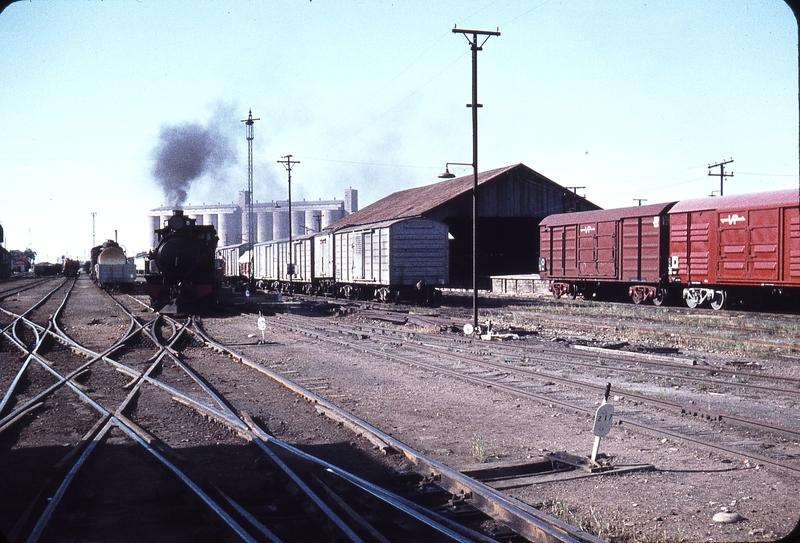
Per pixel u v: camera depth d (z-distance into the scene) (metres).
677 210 27.91
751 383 11.40
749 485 6.39
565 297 37.59
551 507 5.84
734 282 25.41
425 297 32.12
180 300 28.05
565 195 49.78
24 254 154.88
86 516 5.66
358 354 15.80
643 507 5.85
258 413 9.74
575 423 8.91
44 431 8.84
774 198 23.61
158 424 9.23
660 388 11.22
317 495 5.95
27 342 19.19
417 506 5.57
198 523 5.54
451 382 11.98
